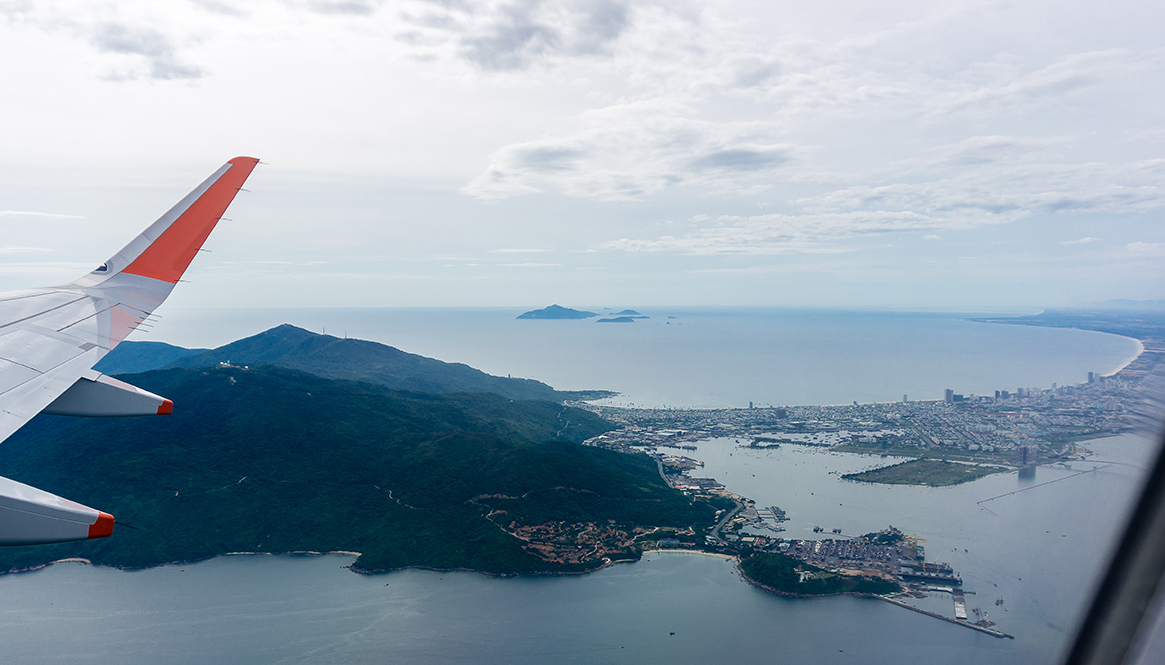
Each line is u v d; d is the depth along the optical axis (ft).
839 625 224.53
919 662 189.26
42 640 221.66
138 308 41.78
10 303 40.09
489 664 207.10
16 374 31.53
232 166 49.83
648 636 225.56
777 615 237.04
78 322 38.96
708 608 246.27
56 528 20.21
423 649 217.77
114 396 34.42
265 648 217.56
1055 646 41.37
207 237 46.96
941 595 229.04
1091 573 38.34
